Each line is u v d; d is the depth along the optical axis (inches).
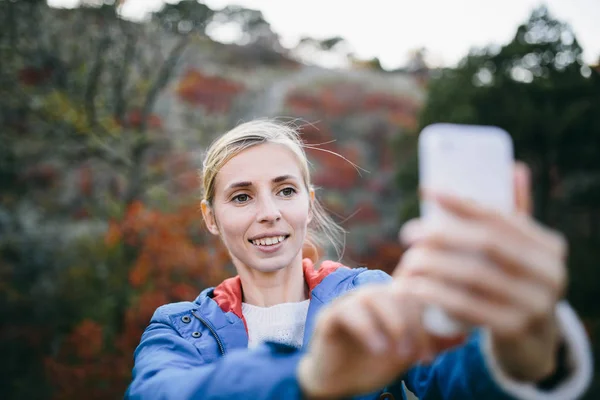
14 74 597.0
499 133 26.1
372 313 26.5
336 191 906.1
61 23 632.4
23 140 623.5
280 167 71.2
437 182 25.4
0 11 602.2
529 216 26.4
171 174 626.8
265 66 1035.9
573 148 817.5
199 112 751.7
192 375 41.6
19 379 512.4
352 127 1050.1
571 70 832.3
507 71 842.2
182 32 710.5
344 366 28.3
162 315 70.9
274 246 70.0
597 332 624.4
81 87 617.0
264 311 71.2
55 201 665.0
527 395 30.3
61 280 574.9
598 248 768.9
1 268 590.9
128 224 496.1
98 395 473.7
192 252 472.7
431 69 1240.8
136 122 645.9
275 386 32.5
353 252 753.6
